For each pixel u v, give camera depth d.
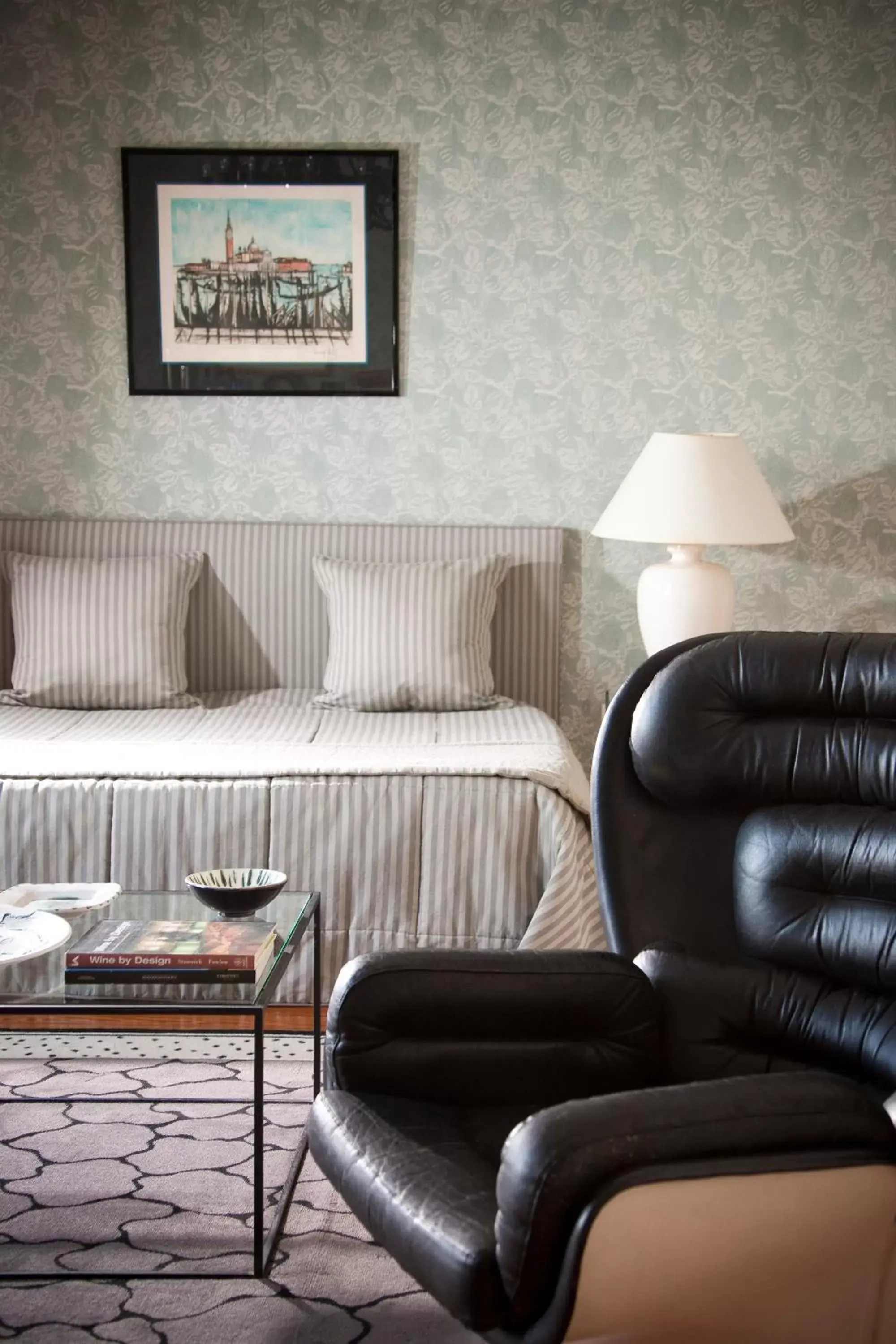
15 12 4.29
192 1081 2.89
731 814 2.12
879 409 4.43
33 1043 3.09
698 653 2.10
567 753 3.48
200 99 4.33
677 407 4.44
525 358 4.43
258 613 4.45
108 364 4.43
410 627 4.10
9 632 4.40
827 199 4.36
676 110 4.33
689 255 4.38
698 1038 1.97
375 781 3.20
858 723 1.99
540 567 4.43
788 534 3.99
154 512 4.50
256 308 4.41
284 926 2.41
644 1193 1.44
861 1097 1.56
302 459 4.47
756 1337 1.54
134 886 3.19
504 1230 1.46
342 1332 1.99
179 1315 2.02
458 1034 1.92
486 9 4.30
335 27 4.30
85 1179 2.44
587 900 3.21
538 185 4.36
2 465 4.47
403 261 4.40
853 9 4.29
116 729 3.71
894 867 1.87
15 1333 1.97
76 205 4.36
